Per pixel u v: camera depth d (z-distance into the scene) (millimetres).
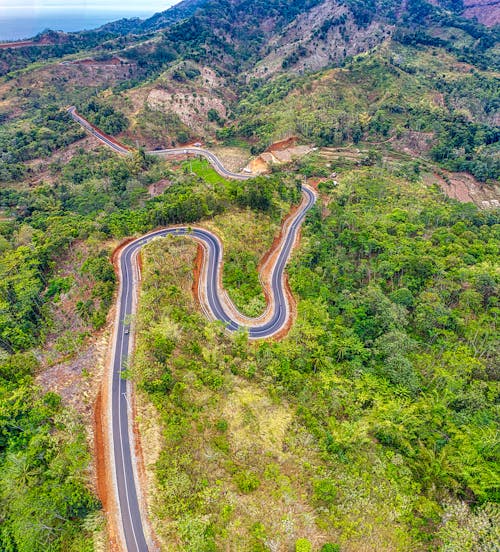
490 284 109688
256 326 108062
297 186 188625
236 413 76312
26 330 102750
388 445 75562
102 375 87500
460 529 56938
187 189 175750
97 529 61188
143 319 95312
